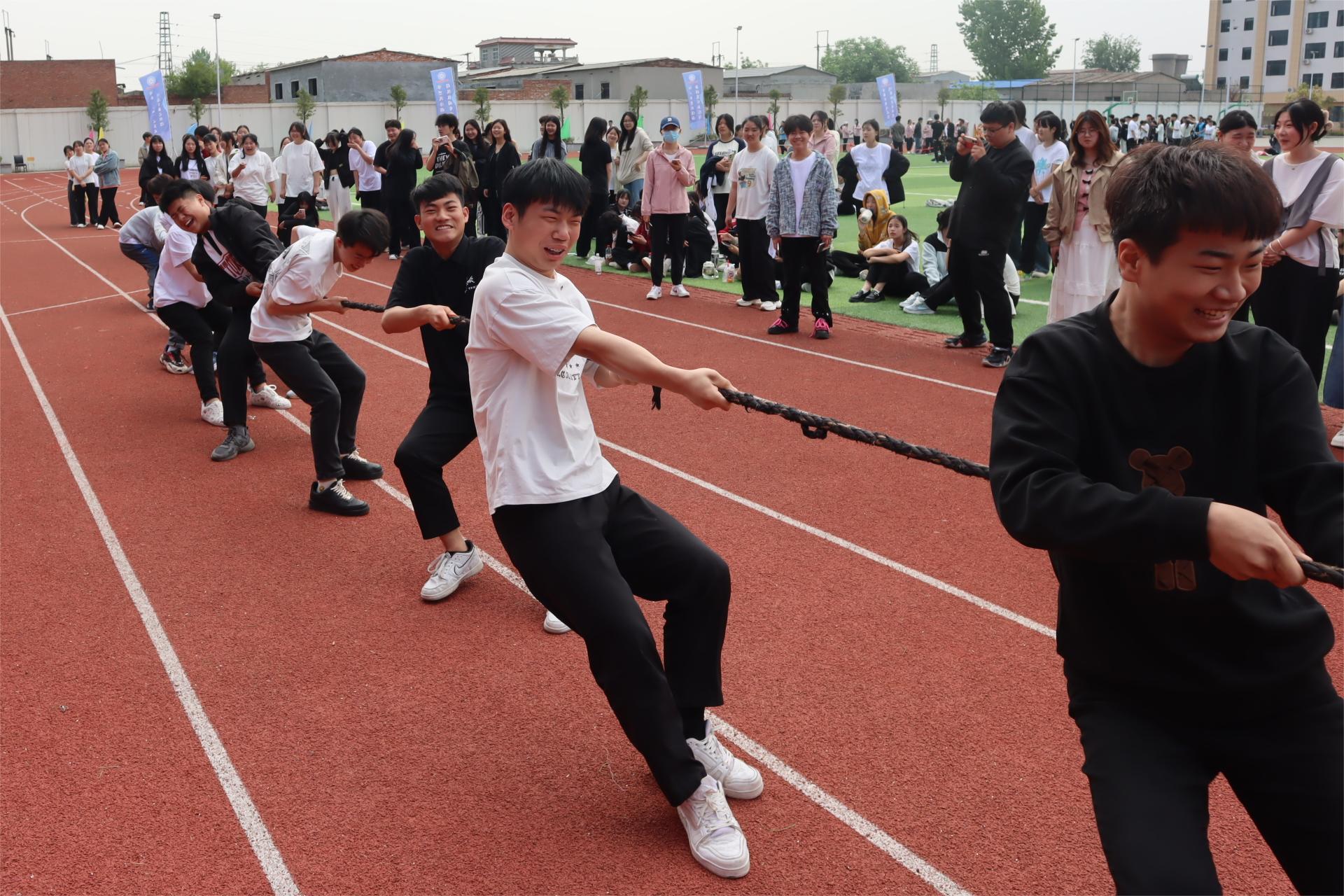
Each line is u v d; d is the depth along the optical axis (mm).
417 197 4488
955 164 8680
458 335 4582
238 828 3197
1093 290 7738
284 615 4617
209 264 6578
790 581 4824
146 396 8523
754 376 8609
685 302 12148
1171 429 1918
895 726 3648
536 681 4031
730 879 2928
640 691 2924
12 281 15164
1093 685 2020
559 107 55281
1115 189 1850
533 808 3270
